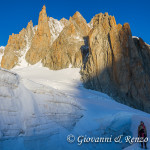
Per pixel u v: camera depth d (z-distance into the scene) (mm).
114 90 42812
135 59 43781
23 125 9977
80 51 63469
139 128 9492
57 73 57188
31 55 79500
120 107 28375
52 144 11555
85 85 47406
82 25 84750
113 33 47156
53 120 13016
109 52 46156
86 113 19125
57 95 14758
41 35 83312
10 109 9430
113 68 44438
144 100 41125
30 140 10016
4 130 8609
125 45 44562
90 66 49031
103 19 54562
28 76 54781
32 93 12023
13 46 85500
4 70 9820
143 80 42406
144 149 8781
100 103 26812
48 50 77438
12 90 10242
